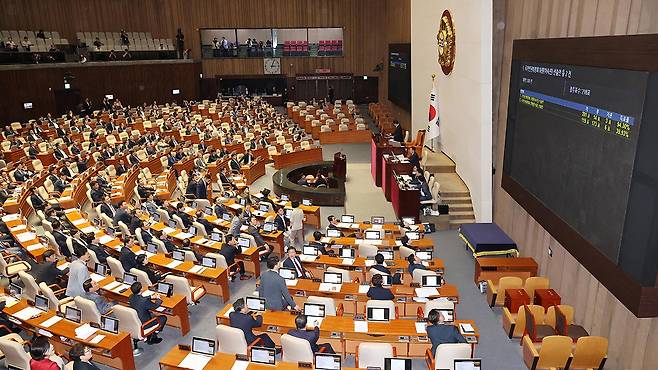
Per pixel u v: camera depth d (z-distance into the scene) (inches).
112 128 1203.9
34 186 776.9
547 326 391.9
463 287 509.0
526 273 493.0
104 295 444.8
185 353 323.9
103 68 1428.4
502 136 593.0
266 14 1699.1
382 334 357.1
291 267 458.6
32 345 296.5
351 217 621.6
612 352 357.1
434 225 648.4
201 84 1732.3
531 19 495.2
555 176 417.4
